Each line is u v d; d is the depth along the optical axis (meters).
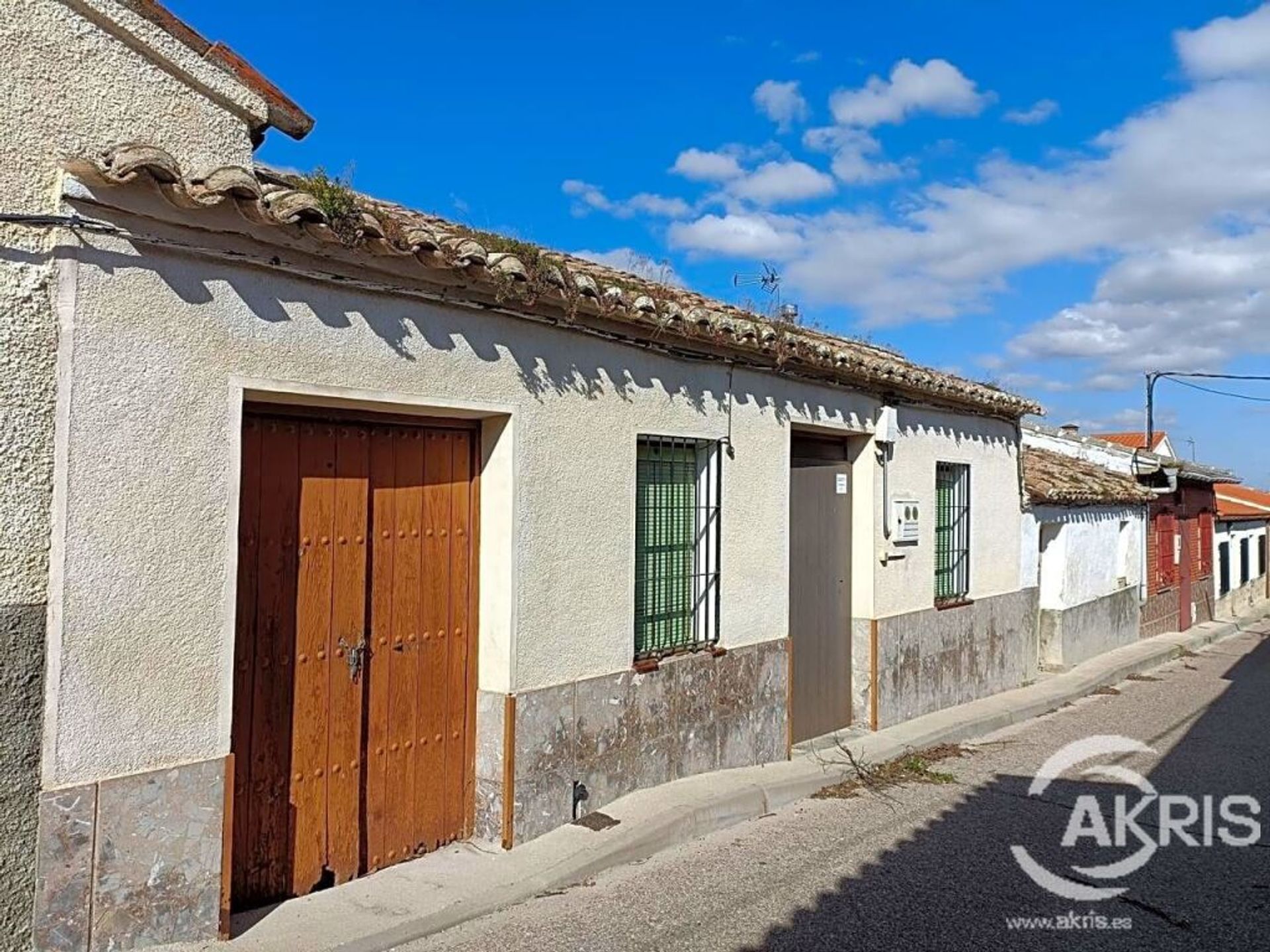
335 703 4.43
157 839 3.49
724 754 6.61
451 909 4.28
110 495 3.37
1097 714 10.35
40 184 3.25
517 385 4.96
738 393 6.73
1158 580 17.50
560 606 5.28
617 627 5.68
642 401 5.85
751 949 4.20
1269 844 5.90
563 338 5.26
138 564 3.45
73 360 3.26
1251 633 19.73
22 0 3.23
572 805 5.38
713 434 6.48
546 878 4.70
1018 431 11.46
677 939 4.26
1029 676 11.69
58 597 3.24
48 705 3.22
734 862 5.28
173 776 3.54
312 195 3.84
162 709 3.52
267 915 4.02
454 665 5.00
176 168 3.34
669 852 5.39
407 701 4.76
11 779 3.15
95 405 3.32
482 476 5.07
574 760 5.38
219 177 3.40
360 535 4.53
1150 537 17.12
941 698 9.59
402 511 4.73
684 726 6.25
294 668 4.25
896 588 8.87
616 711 5.68
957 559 10.28
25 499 3.19
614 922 4.41
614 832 5.27
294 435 4.25
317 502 4.34
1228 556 23.55
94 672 3.33
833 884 5.01
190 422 3.59
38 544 3.21
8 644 3.14
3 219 3.15
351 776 4.50
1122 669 13.16
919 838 5.82
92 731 3.33
